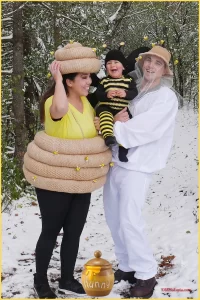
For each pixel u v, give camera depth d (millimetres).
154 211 8898
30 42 11062
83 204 4734
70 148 4434
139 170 4750
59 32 10992
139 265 4855
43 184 4492
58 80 4402
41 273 4758
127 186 4758
